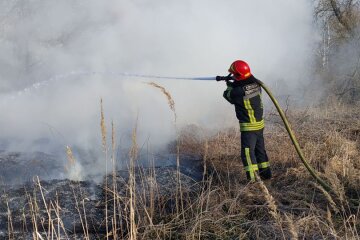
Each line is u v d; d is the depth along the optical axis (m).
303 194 4.58
